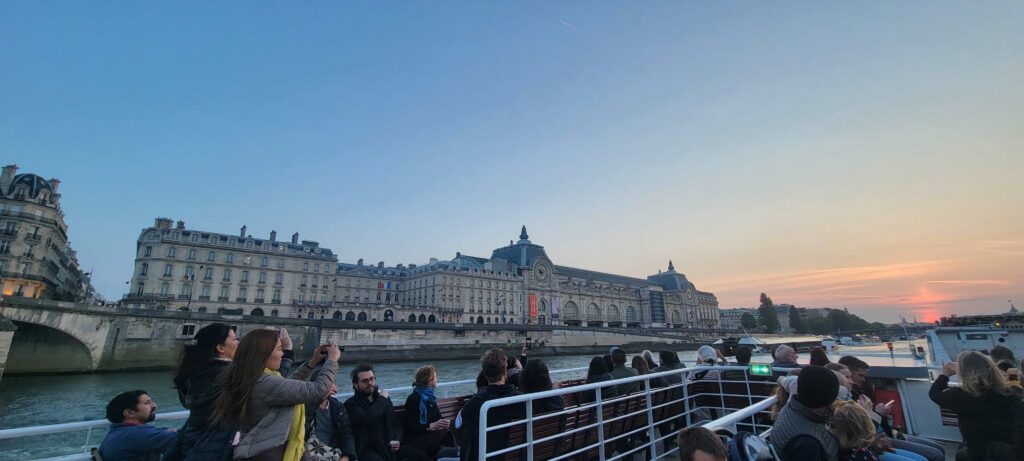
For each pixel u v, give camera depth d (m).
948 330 24.17
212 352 4.74
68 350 55.69
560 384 11.16
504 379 6.62
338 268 139.38
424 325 86.19
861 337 111.94
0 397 37.56
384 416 6.85
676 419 10.15
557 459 6.75
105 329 57.66
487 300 137.88
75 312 55.06
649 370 10.20
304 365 5.64
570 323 156.62
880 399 10.35
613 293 176.38
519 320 143.38
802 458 4.26
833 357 20.91
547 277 154.12
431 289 132.12
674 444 9.59
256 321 69.94
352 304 116.38
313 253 116.94
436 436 7.84
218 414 3.96
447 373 61.50
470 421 6.08
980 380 5.95
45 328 54.50
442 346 87.75
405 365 74.44
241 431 4.01
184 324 63.31
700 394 10.88
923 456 6.32
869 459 4.52
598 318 169.12
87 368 56.03
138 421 5.75
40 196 84.00
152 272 96.19
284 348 6.06
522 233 165.38
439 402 8.62
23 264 80.56
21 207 81.19
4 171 82.44
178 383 4.67
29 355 53.38
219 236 104.75
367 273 139.62
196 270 100.44
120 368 57.88
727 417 4.77
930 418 9.65
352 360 75.62
